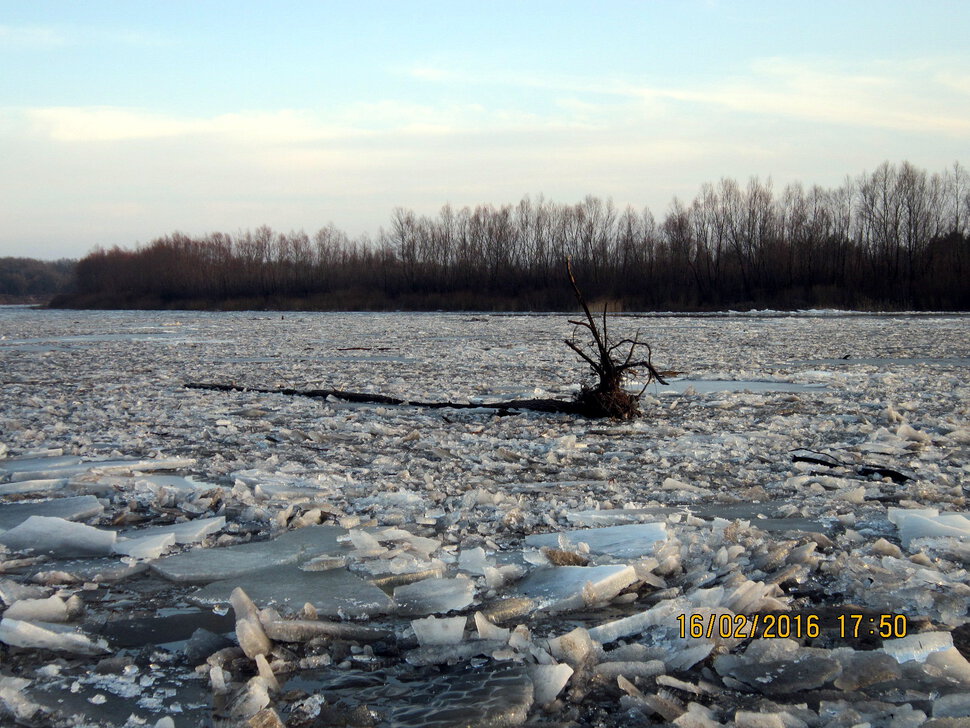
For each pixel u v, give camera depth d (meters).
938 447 9.77
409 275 87.75
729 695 3.84
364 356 25.45
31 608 4.70
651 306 71.25
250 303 90.88
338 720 3.59
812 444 10.02
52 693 3.86
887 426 11.27
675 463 8.95
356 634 4.47
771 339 31.47
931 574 5.16
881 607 4.81
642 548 5.74
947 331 35.12
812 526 6.42
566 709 3.72
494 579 5.22
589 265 80.81
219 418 12.20
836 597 5.00
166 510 7.05
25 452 9.56
